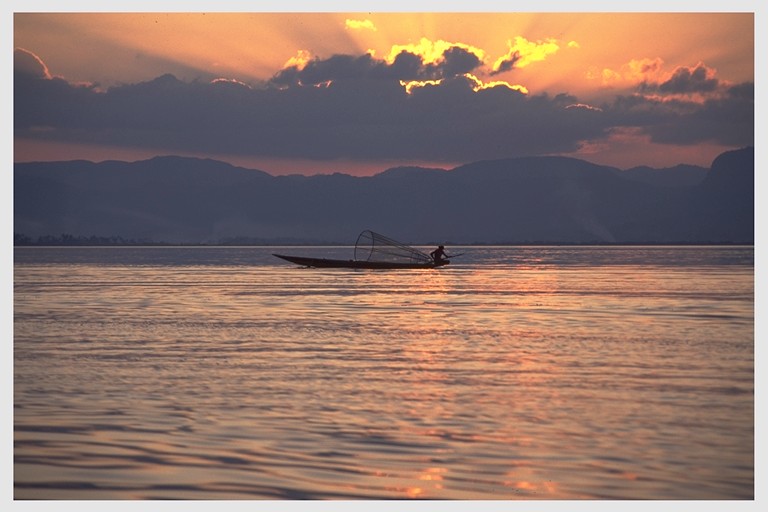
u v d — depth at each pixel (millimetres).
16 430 22312
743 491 18219
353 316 50469
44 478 18828
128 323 47031
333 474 19047
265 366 31859
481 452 20484
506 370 30922
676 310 54406
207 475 18984
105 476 18953
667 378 29281
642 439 21547
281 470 19281
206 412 24188
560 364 32156
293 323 46656
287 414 23969
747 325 45281
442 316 50375
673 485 18516
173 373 30375
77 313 53344
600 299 63531
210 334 41844
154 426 22672
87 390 27266
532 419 23422
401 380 28938
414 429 22375
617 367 31516
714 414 24000
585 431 22219
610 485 18516
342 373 30344
